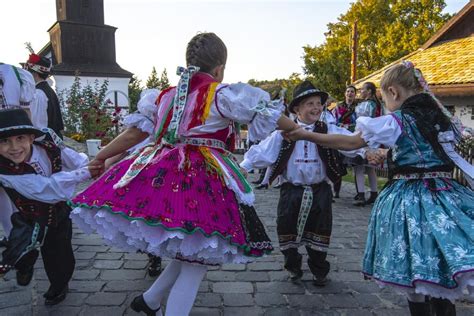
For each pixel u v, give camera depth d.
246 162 3.36
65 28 26.11
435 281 1.99
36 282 3.29
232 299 3.10
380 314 2.90
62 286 2.90
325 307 3.00
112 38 27.42
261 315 2.86
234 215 2.08
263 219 5.65
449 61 12.77
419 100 2.34
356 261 3.99
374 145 2.31
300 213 3.29
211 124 2.17
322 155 3.29
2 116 2.46
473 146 6.26
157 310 2.34
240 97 2.13
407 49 29.56
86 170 2.54
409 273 2.10
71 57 26.41
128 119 2.34
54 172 2.67
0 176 2.45
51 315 2.78
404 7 30.95
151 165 2.11
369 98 6.87
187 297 2.11
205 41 2.27
